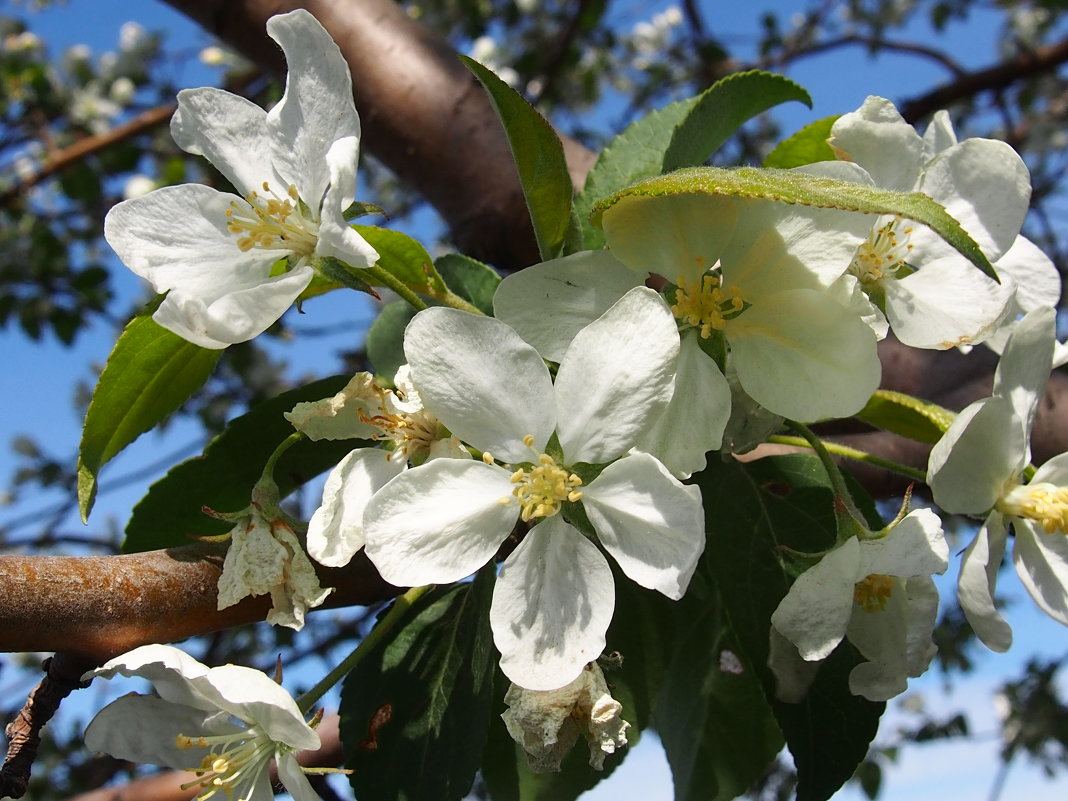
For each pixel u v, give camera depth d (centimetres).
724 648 18
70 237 58
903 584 14
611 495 13
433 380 13
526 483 13
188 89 15
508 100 14
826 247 14
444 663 16
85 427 15
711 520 15
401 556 13
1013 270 18
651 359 13
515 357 13
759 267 14
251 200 15
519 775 17
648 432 13
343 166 14
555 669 13
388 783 15
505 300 14
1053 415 23
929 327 16
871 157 16
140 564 13
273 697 13
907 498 14
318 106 14
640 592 17
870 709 14
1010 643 14
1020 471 15
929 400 23
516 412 13
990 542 15
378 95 25
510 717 13
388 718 16
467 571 13
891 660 14
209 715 14
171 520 16
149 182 55
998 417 14
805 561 15
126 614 13
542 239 15
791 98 18
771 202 14
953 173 16
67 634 13
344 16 26
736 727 18
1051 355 14
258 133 15
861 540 13
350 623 41
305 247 15
